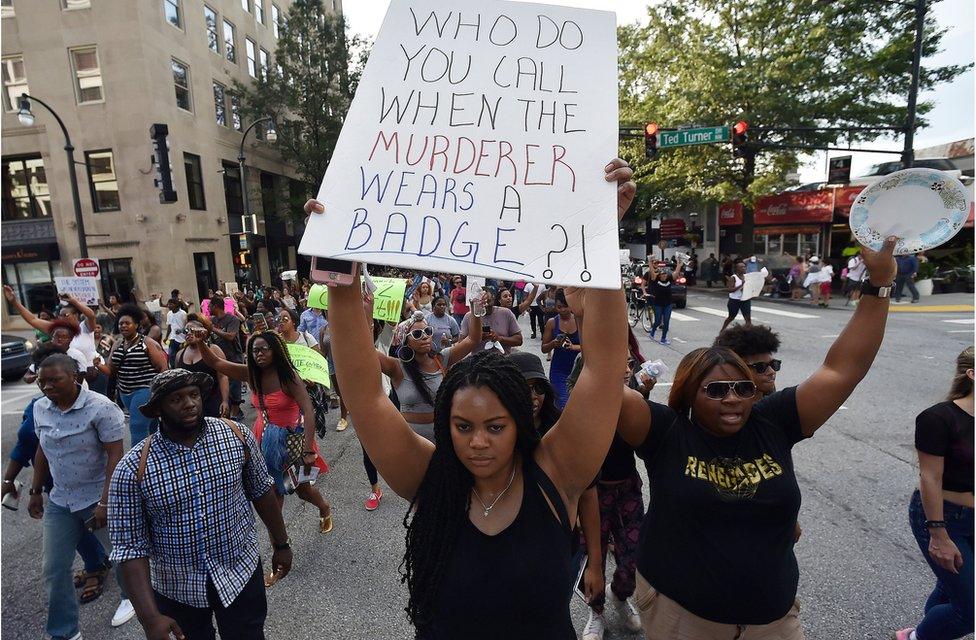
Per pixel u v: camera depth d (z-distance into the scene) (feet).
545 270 4.57
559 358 16.80
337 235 4.70
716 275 86.02
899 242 6.05
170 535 7.18
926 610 8.48
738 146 44.60
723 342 9.51
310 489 13.14
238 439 7.86
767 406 6.78
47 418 9.59
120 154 63.57
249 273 80.84
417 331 12.75
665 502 6.49
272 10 100.22
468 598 4.68
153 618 6.66
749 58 62.90
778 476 6.23
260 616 7.95
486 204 4.83
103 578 11.57
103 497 9.46
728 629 6.23
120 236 64.64
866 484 14.60
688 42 68.03
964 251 61.46
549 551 4.75
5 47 62.75
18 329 66.44
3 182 66.03
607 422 4.93
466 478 4.96
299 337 21.11
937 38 57.77
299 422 13.35
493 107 5.14
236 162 82.43
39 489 10.12
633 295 47.06
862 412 20.58
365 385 5.04
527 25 5.41
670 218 111.55
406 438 5.30
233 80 81.25
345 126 5.09
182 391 7.16
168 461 7.15
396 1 5.44
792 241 78.59
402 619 10.23
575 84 5.20
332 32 90.99
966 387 7.57
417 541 5.03
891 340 34.65
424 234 4.72
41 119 63.41
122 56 62.18
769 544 6.17
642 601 6.90
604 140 4.97
